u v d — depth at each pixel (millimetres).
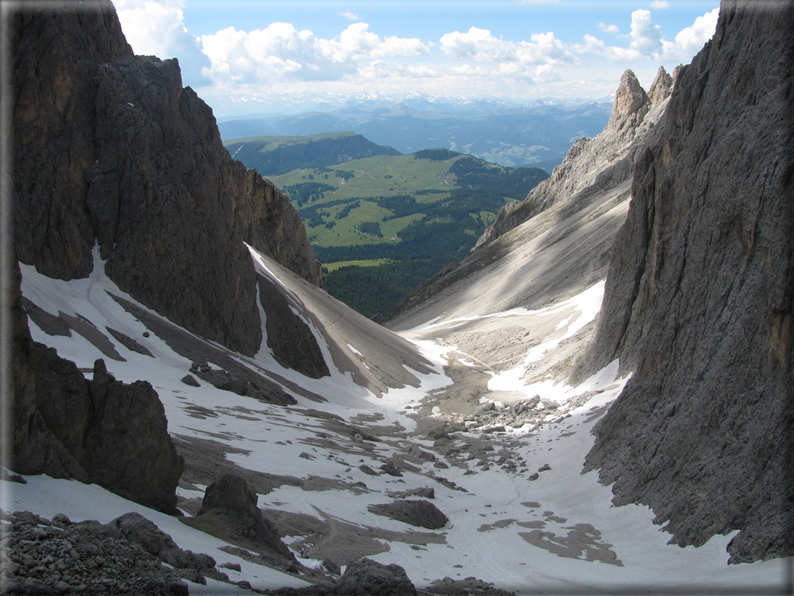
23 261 62312
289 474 36969
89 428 20438
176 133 77750
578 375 70750
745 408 31344
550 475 46281
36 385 18938
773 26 41188
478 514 38562
